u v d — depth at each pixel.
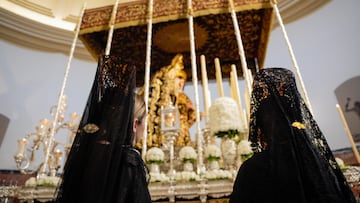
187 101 4.95
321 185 1.36
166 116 3.56
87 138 1.60
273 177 1.45
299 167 1.44
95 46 5.93
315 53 8.55
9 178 6.89
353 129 7.11
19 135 8.04
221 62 6.94
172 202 2.59
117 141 1.55
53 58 9.44
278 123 1.65
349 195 1.53
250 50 6.55
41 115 8.74
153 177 2.65
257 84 1.99
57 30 9.20
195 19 5.42
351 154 6.84
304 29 8.83
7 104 8.01
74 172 1.51
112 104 1.71
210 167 3.04
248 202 1.48
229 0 4.45
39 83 8.97
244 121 3.79
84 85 9.78
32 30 8.85
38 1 9.19
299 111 1.76
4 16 8.24
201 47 6.36
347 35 7.77
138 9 4.88
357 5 7.54
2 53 8.26
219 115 3.00
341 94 7.65
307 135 1.61
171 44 6.18
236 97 4.25
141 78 6.97
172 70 5.09
